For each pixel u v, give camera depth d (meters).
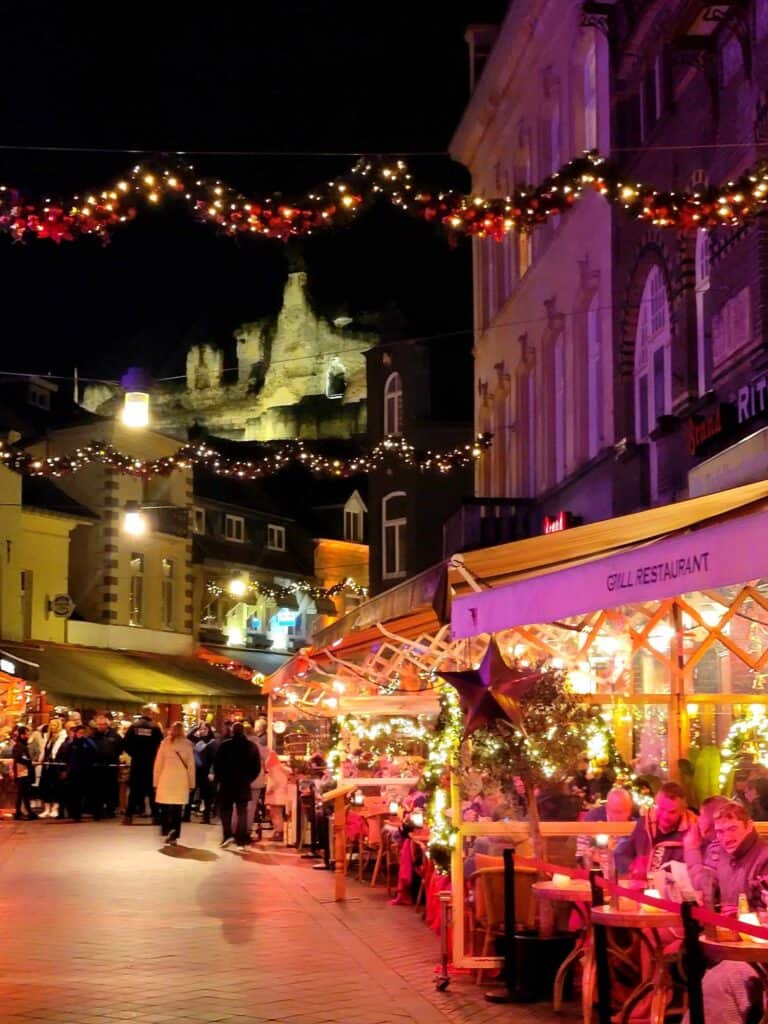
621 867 8.81
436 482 41.97
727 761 10.71
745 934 6.67
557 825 10.05
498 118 30.36
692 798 10.26
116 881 15.42
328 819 17.08
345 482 60.78
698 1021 6.14
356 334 95.62
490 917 9.74
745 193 10.05
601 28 21.73
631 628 10.81
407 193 9.98
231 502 53.62
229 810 20.42
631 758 11.71
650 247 19.72
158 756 20.44
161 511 47.84
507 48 28.14
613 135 21.11
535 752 9.34
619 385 21.14
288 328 97.38
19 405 45.41
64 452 45.00
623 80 20.91
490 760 9.44
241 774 20.33
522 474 28.41
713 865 7.97
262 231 10.04
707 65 16.98
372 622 14.31
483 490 31.83
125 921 12.26
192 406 100.12
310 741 26.58
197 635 49.94
